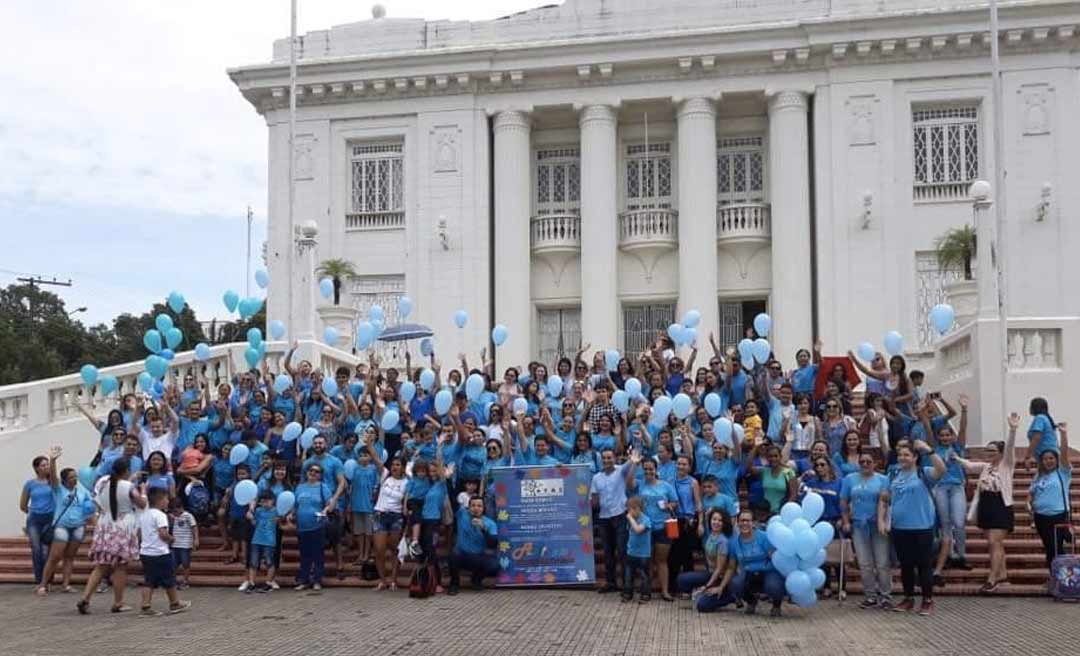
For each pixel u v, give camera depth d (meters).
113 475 13.01
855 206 27.81
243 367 21.36
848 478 12.91
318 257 30.17
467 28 29.88
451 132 29.75
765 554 12.20
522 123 29.62
